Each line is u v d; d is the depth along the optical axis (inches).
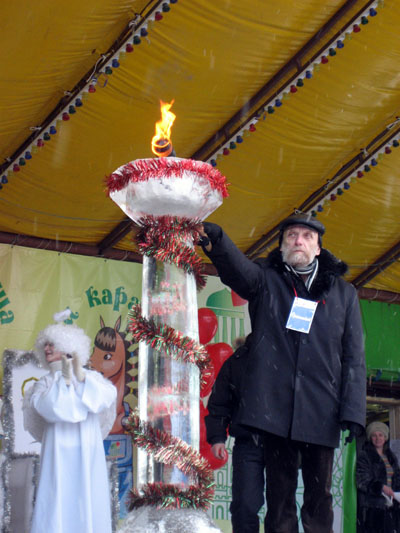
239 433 178.5
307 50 253.4
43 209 292.0
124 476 298.4
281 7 235.0
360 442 367.9
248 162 294.0
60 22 214.2
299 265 147.0
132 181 115.8
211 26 235.0
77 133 260.1
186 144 280.5
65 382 159.2
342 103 276.4
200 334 330.3
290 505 147.1
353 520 346.6
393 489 339.6
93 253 317.4
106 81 241.6
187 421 113.6
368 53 260.1
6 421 250.1
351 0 241.1
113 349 312.5
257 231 332.8
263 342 143.5
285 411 140.3
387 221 342.0
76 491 158.1
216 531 110.5
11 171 268.2
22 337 295.9
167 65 243.1
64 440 160.1
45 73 230.8
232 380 186.5
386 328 386.3
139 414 115.1
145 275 118.1
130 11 222.7
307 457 145.8
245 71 254.2
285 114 277.0
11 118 244.7
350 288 150.6
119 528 112.0
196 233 121.9
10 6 202.7
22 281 300.8
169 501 109.8
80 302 310.7
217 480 316.5
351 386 143.2
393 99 280.8
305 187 313.4
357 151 301.7
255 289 146.0
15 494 236.2
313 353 142.3
